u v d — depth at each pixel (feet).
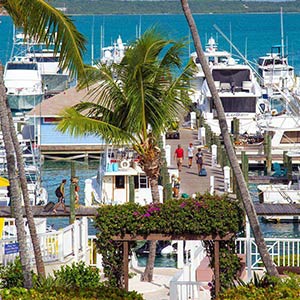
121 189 218.79
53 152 308.81
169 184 193.98
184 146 288.92
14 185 100.07
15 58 395.96
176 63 136.56
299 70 536.42
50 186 267.59
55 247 132.05
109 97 139.03
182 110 150.00
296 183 237.25
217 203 104.78
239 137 290.15
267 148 269.44
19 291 85.10
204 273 122.83
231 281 104.88
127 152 222.69
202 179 242.78
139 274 133.39
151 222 104.42
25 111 363.76
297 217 211.20
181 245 138.62
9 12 99.96
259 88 326.24
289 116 286.25
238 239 129.39
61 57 97.14
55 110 302.66
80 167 306.76
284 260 131.95
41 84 373.40
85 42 98.07
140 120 137.08
